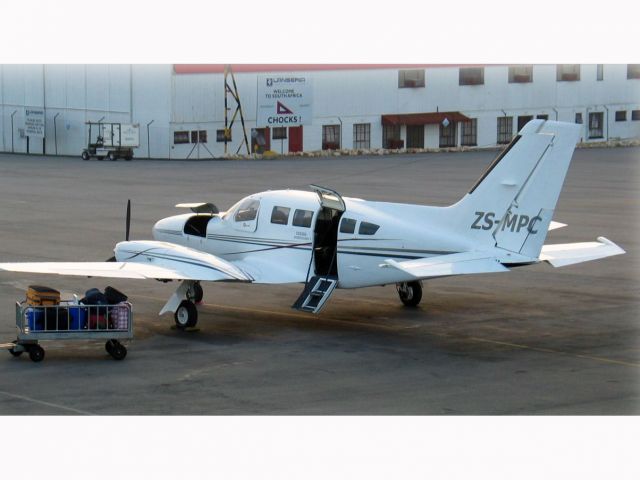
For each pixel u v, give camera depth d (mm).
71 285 23438
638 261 27391
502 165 17719
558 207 39188
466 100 73562
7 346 17234
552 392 14586
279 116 67750
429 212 18469
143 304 21312
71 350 17156
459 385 14992
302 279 19281
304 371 15828
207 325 19312
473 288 23422
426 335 18484
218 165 59062
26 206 38906
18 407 13727
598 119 77062
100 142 63594
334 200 18938
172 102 63781
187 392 14578
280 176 51438
